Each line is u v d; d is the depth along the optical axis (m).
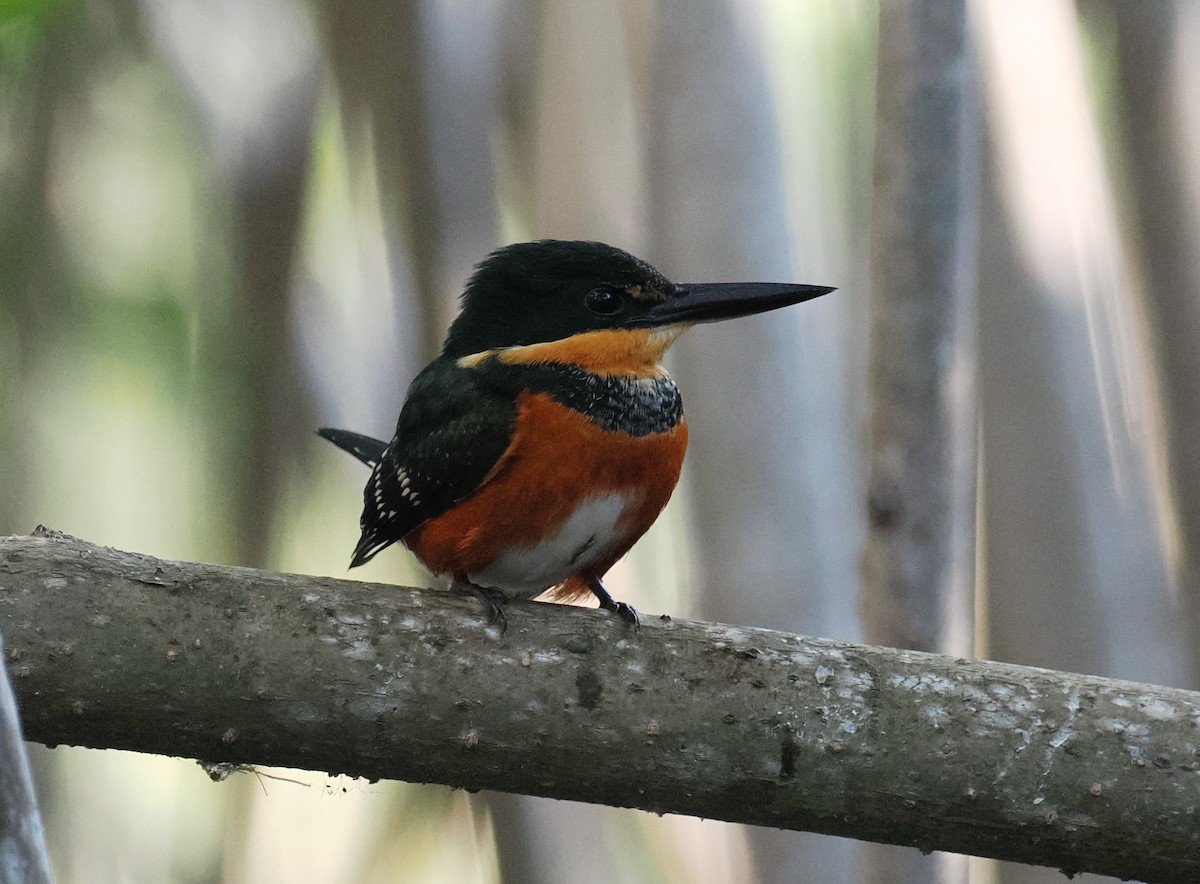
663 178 8.29
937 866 7.13
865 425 8.72
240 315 10.86
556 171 9.93
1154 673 7.93
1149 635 7.98
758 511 7.70
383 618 5.72
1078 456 8.05
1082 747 5.47
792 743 5.59
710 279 8.09
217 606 5.64
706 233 8.10
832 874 7.80
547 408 6.86
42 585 5.55
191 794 11.41
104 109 11.48
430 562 7.24
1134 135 8.90
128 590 5.61
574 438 6.84
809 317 8.03
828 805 5.62
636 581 10.59
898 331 6.84
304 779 11.28
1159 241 8.78
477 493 6.93
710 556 7.80
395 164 9.71
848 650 5.77
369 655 5.64
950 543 6.91
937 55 6.79
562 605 5.91
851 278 9.41
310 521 11.73
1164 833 5.41
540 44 9.97
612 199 9.91
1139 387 8.84
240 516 10.84
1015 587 8.13
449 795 10.87
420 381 7.38
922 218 6.80
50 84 11.08
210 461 11.01
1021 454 8.11
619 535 7.13
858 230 9.55
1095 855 5.50
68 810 11.10
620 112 9.96
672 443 7.07
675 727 5.62
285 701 5.59
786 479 7.73
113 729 5.58
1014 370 8.15
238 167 10.89
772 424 7.79
